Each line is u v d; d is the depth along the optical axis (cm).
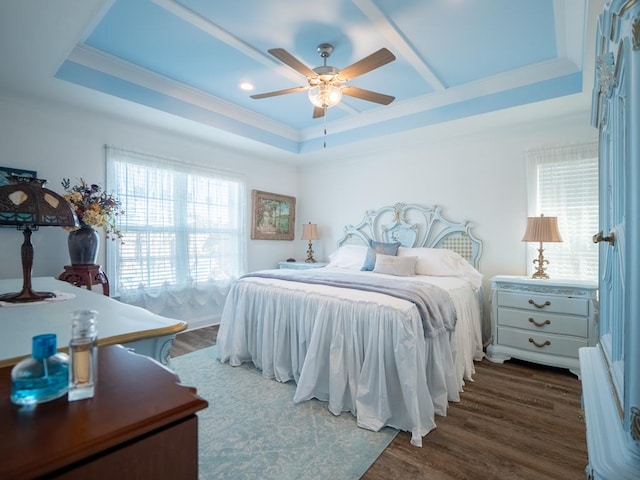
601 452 67
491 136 369
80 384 61
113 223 320
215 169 427
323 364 231
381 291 225
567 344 278
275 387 250
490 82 314
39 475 44
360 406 204
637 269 62
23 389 58
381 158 456
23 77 252
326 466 165
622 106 84
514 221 352
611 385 93
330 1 210
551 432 194
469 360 276
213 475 159
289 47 260
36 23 189
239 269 453
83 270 270
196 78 314
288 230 535
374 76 310
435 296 234
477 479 156
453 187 394
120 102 299
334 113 402
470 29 239
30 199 136
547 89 290
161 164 373
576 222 318
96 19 217
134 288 351
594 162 311
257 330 283
